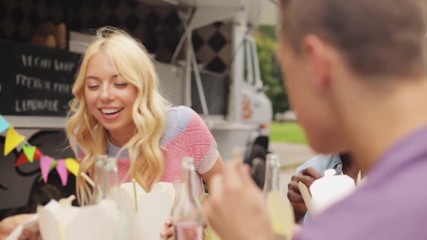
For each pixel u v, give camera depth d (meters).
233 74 6.05
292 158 12.29
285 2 0.90
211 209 0.92
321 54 0.84
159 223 1.40
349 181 1.39
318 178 1.58
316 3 0.85
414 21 0.83
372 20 0.81
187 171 1.25
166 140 2.04
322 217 0.78
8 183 3.47
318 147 0.93
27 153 2.35
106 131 2.04
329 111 0.88
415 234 0.71
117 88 1.95
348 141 0.87
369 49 0.81
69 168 2.34
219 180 0.95
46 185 3.54
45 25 4.27
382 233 0.73
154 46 5.63
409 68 0.82
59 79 3.74
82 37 4.32
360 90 0.83
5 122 2.38
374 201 0.75
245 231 0.88
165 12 5.63
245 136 6.35
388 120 0.82
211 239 1.30
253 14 5.75
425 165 0.76
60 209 1.20
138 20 5.70
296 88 0.91
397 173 0.77
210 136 2.12
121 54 1.94
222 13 5.11
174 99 4.93
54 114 3.69
